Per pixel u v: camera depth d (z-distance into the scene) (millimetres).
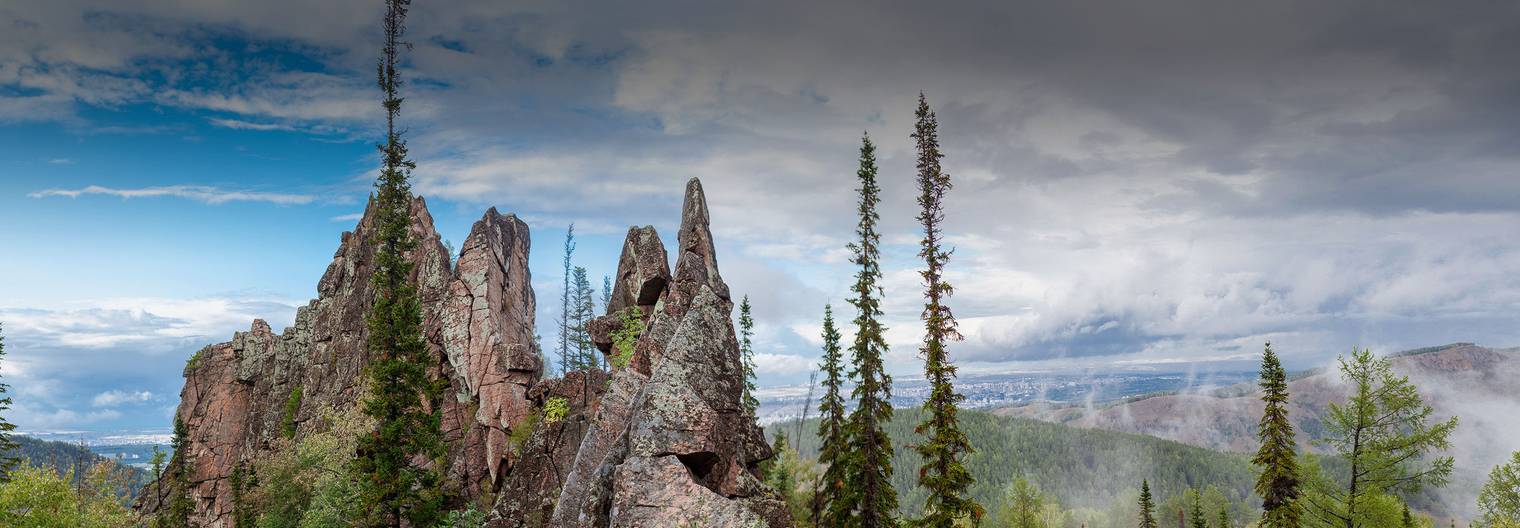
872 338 44062
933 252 42750
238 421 90938
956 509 40812
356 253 79188
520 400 53969
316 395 75125
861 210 45750
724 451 25672
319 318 79938
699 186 48000
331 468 50375
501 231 64375
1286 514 47344
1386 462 43531
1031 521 108688
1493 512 52781
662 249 47719
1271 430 48594
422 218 71000
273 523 54719
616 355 45000
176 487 82625
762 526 22141
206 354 93688
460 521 39594
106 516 49219
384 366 44312
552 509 33406
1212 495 184000
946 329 42000
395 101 51062
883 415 43906
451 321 58062
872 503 43156
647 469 23688
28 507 41156
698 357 29016
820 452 51406
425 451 46281
